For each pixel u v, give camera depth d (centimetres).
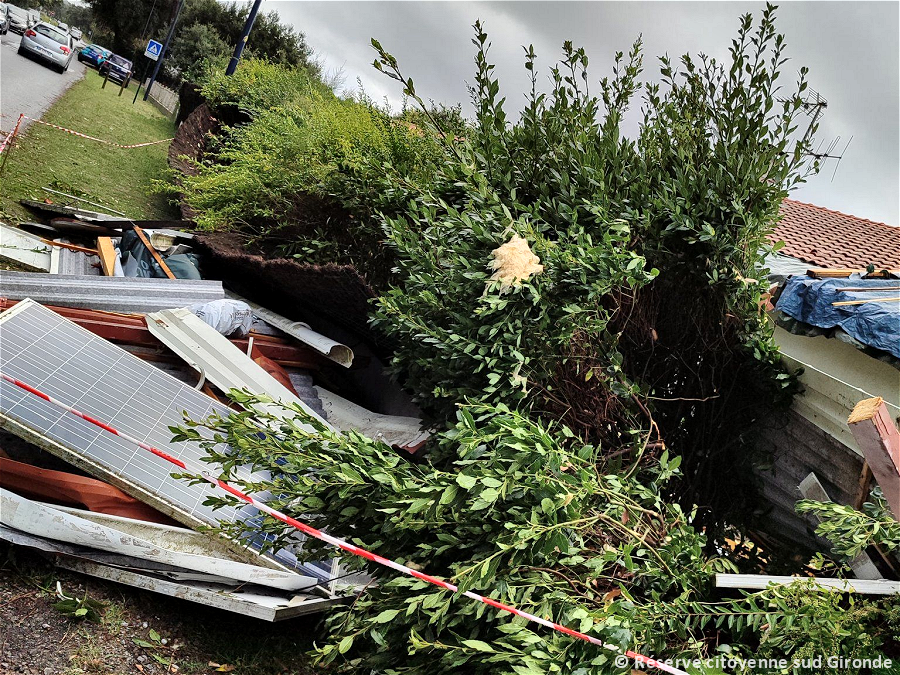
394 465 341
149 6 4297
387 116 701
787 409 500
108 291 612
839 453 466
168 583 381
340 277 603
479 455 322
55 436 388
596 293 401
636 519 346
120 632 361
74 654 335
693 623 332
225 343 575
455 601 308
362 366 714
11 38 3112
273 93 1310
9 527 367
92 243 868
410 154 649
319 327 733
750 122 473
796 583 324
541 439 312
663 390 498
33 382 412
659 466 429
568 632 274
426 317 452
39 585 364
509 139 505
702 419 496
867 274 528
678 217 452
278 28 3406
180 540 401
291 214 748
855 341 438
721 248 456
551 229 470
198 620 396
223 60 1977
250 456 350
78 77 2734
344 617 334
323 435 351
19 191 927
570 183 472
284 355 659
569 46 513
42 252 735
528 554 301
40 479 392
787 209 1036
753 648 337
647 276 411
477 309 404
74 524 372
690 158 479
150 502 400
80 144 1379
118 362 475
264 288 750
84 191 1072
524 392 407
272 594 406
